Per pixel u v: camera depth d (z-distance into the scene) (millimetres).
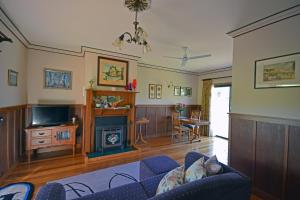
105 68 4156
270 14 2250
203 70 6582
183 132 6066
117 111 4309
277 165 2264
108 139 4086
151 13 2283
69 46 3805
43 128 3559
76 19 2496
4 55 2594
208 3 2031
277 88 2287
